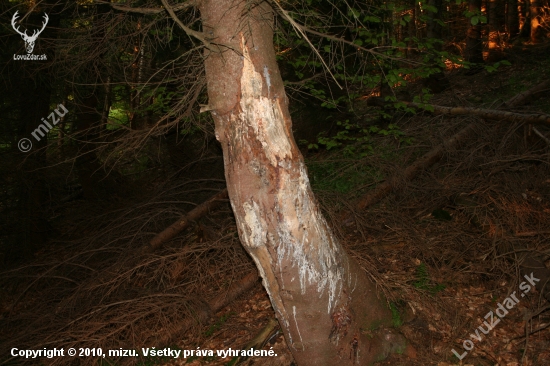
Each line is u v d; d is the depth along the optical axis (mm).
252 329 5875
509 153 7520
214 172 10656
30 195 9984
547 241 5832
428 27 11773
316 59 7168
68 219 10555
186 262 7180
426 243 6430
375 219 7391
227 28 3754
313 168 9602
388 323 4695
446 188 7316
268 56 3842
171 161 11148
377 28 7168
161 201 9297
